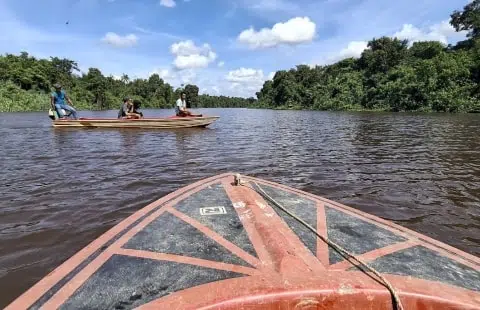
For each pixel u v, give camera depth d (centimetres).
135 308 154
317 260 195
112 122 1368
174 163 664
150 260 198
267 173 587
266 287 161
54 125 1390
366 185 508
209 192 328
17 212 379
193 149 848
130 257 202
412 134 1227
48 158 702
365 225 259
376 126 1631
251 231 234
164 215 269
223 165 651
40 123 1733
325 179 545
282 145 937
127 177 541
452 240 323
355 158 730
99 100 6500
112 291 169
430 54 4994
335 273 177
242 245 213
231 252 204
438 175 567
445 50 4978
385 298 161
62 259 277
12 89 4584
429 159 712
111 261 198
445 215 385
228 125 1781
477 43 4131
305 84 7044
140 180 523
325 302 158
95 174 558
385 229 253
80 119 1376
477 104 3127
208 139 1066
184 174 570
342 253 206
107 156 732
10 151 789
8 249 293
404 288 169
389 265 196
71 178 529
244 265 187
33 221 354
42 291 171
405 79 3966
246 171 602
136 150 820
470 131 1310
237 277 174
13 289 236
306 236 231
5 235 320
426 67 3603
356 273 180
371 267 187
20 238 314
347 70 6309
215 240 221
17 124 1647
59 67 6819
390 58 5116
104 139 1033
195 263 192
